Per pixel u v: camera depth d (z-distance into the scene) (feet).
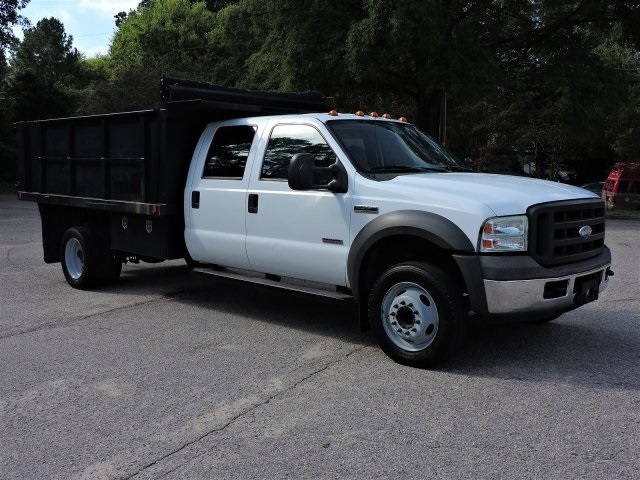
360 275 17.93
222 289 27.71
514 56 91.40
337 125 19.62
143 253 24.94
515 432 12.86
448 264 17.15
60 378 16.39
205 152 22.77
